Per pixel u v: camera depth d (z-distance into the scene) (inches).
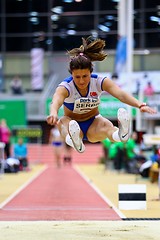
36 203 587.5
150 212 500.1
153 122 1700.3
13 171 1153.4
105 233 343.0
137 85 1578.5
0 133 1226.0
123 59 1161.4
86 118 314.2
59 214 488.4
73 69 297.6
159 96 1614.2
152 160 877.2
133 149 1072.2
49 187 810.2
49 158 1694.1
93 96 306.5
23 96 1918.1
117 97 300.4
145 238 324.2
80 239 319.3
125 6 1201.4
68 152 1566.2
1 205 565.3
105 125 310.7
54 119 265.9
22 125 1691.7
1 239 319.9
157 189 750.5
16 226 375.2
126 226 373.7
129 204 524.4
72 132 283.6
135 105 290.7
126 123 284.2
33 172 1213.7
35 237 327.0
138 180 920.9
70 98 304.7
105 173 1156.5
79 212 503.5
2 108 1694.1
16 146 1246.9
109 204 575.8
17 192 726.5
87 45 310.5
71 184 866.8
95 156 1718.8
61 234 338.6
